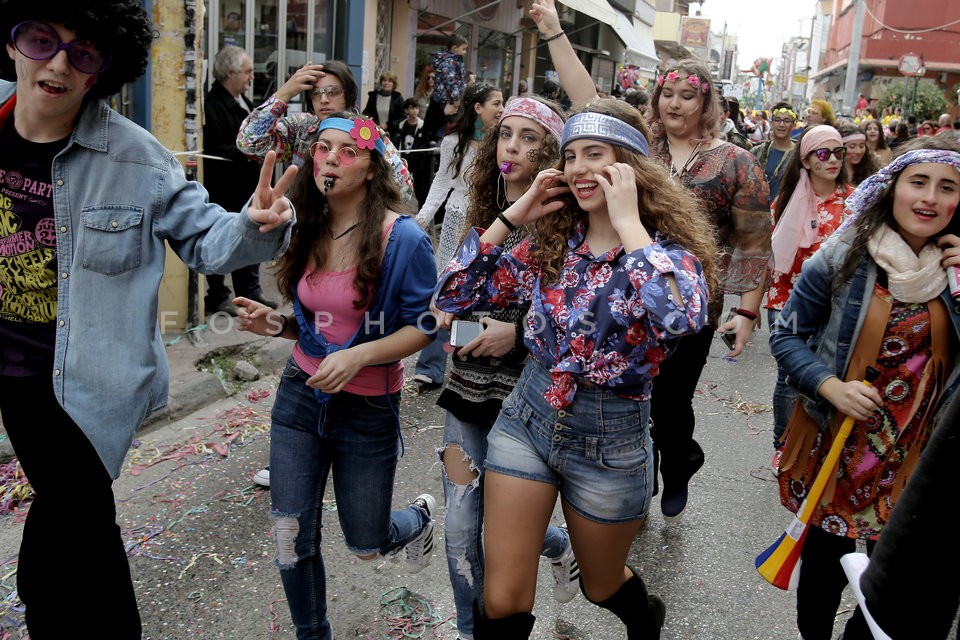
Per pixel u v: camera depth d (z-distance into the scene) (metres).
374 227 2.69
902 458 2.60
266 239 2.22
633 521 2.45
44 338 2.46
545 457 2.41
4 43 2.26
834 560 2.72
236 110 6.37
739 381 6.52
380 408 2.78
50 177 2.33
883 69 43.28
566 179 2.41
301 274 2.80
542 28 3.83
